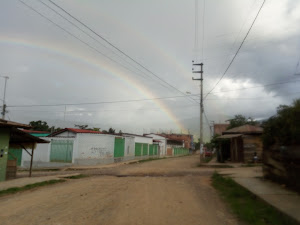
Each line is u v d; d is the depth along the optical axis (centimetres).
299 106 754
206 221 539
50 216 578
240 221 539
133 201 745
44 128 4672
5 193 885
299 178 732
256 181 997
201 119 2800
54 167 2322
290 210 537
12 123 1223
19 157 2473
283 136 833
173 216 579
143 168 2125
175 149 6356
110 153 2739
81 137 2459
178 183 1153
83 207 668
